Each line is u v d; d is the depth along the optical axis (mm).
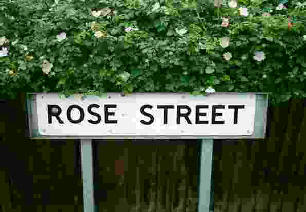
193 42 2633
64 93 2594
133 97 2594
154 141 3006
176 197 3164
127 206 3193
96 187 3111
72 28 2748
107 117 2631
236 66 2701
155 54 2613
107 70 2652
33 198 3162
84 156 2717
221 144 3043
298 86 2762
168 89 2668
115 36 2760
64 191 3154
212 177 3135
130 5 2832
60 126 2645
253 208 3242
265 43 2664
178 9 2807
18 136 2951
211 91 2584
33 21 2832
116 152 3029
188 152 3037
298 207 3258
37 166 3061
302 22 2758
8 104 2848
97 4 2898
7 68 2658
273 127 3008
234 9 2869
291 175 3160
